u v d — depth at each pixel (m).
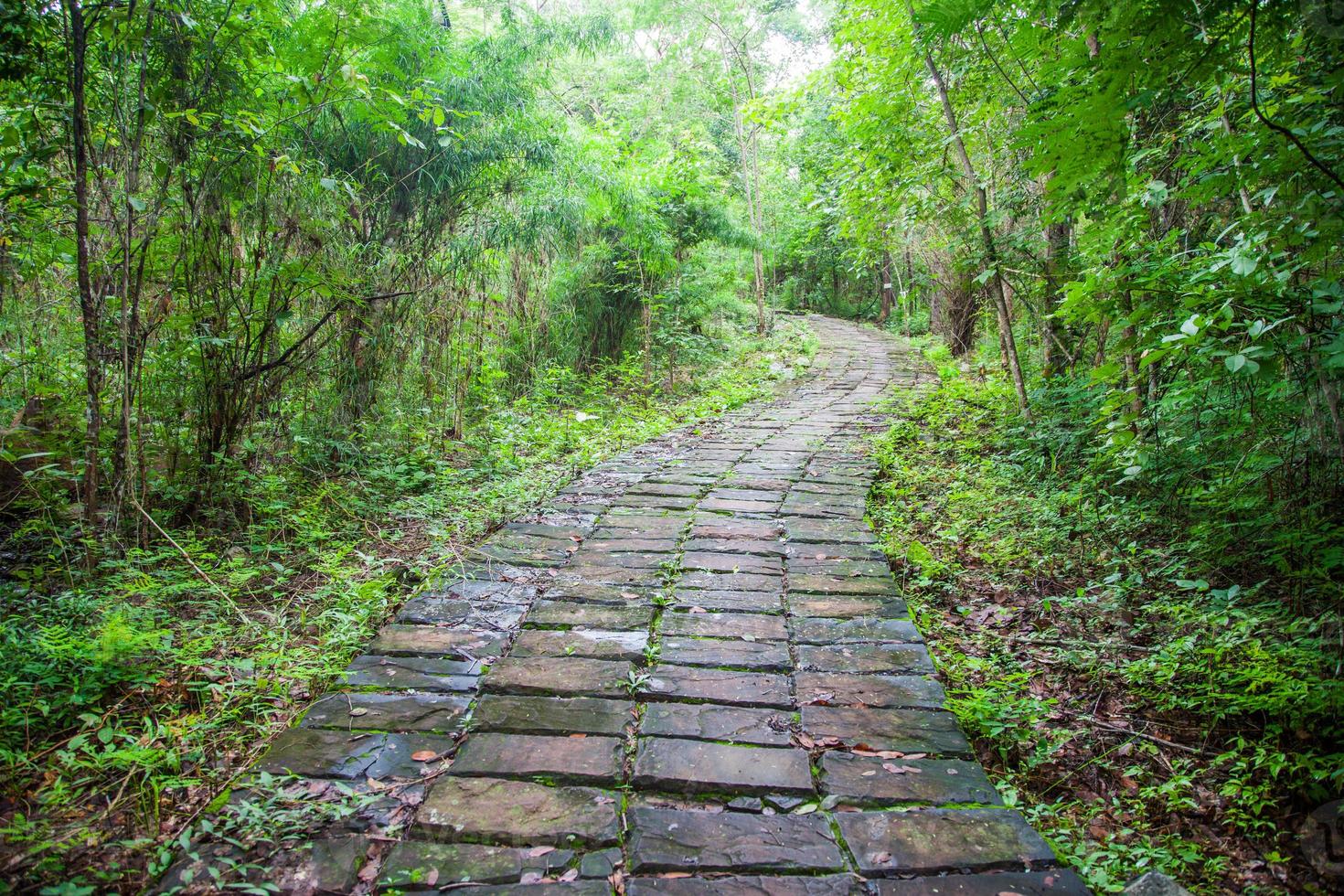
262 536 3.90
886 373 11.16
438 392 6.01
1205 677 2.69
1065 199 2.50
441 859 1.74
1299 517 3.01
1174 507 3.94
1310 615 2.88
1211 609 3.07
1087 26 1.67
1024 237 5.89
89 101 3.36
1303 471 3.08
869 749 2.20
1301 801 2.19
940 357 12.09
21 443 4.01
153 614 2.81
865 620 3.04
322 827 1.84
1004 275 6.17
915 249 12.99
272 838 1.78
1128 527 4.00
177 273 3.93
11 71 3.04
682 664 2.67
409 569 3.55
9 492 3.79
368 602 3.11
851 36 6.25
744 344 13.66
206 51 3.62
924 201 6.72
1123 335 4.13
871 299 26.36
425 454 5.38
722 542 3.96
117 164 3.39
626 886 1.67
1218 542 3.47
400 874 1.69
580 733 2.24
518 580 3.43
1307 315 2.48
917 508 4.76
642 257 9.85
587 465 5.73
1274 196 2.50
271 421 4.61
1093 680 2.86
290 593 3.37
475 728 2.26
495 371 6.60
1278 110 2.43
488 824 1.85
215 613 3.03
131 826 1.85
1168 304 3.21
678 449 6.37
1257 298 2.53
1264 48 1.68
